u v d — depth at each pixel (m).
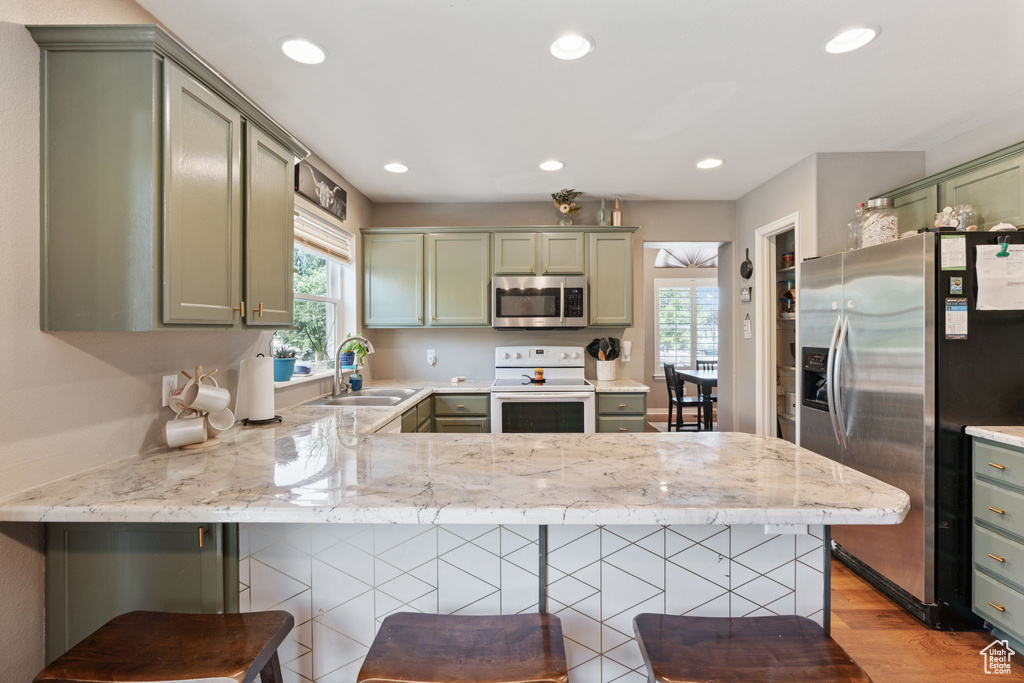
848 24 1.65
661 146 2.76
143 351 1.52
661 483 1.17
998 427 1.91
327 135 2.58
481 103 2.22
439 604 1.25
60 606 1.18
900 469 2.05
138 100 1.17
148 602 1.18
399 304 3.64
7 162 1.12
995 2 1.54
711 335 6.59
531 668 0.92
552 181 3.41
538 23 1.64
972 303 1.93
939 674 1.74
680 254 6.51
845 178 2.86
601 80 2.02
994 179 2.20
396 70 1.94
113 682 0.88
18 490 1.14
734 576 1.25
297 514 1.02
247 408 2.00
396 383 3.77
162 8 1.55
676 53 1.83
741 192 3.71
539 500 1.05
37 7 1.19
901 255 2.03
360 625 1.26
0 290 1.10
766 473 1.26
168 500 1.07
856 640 1.92
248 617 1.08
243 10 1.56
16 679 1.12
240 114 1.51
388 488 1.14
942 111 2.33
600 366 3.83
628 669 1.25
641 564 1.25
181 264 1.24
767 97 2.18
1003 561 1.82
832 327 2.44
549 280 3.57
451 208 3.96
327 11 1.57
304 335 3.01
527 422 3.34
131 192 1.17
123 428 1.43
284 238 1.79
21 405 1.15
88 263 1.19
